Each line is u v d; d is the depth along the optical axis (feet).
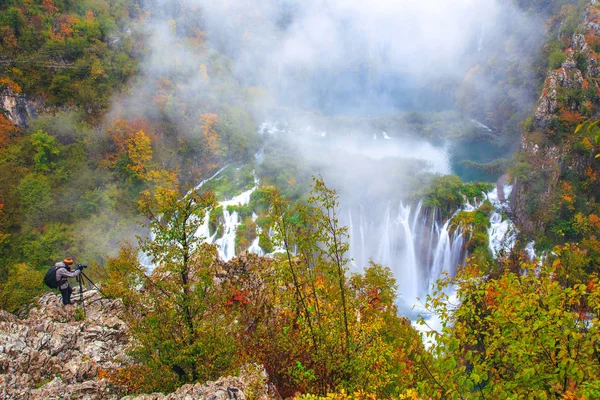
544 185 203.31
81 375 58.44
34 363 57.21
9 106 255.50
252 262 79.87
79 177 240.73
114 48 321.73
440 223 210.79
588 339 28.48
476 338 34.76
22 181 222.69
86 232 219.41
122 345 67.51
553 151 212.43
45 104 270.67
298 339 52.03
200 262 50.93
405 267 212.64
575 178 203.51
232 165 286.87
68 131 257.14
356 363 48.32
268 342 58.80
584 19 253.85
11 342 57.88
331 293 55.47
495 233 198.39
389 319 85.10
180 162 277.44
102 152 261.44
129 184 252.62
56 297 85.10
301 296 49.16
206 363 51.90
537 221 195.83
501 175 248.11
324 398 35.47
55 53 285.23
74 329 67.31
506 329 31.35
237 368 53.42
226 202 239.91
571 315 28.30
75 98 278.26
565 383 27.81
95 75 288.51
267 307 65.46
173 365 49.01
